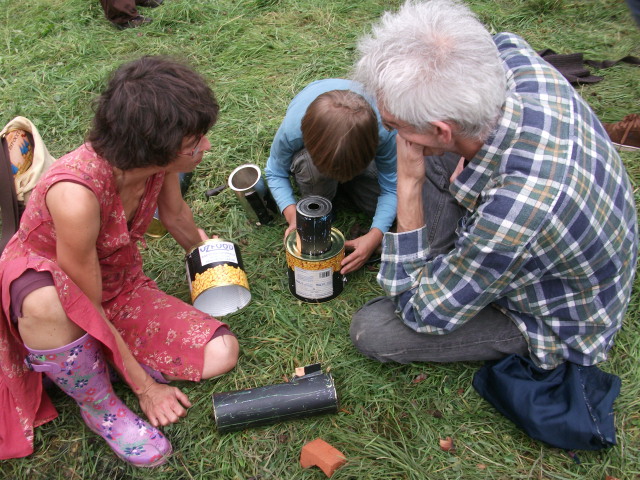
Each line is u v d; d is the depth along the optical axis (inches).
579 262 63.0
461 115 55.1
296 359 84.7
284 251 101.9
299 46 151.0
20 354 70.6
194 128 61.6
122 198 70.4
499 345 76.3
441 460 72.5
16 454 72.8
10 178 75.1
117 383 82.0
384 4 165.3
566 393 72.1
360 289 94.7
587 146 60.9
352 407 78.8
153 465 72.6
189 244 92.0
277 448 74.3
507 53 68.4
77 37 157.9
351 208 109.9
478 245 61.2
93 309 66.2
